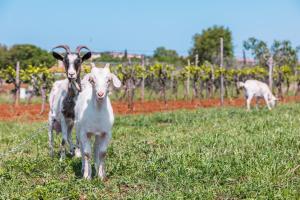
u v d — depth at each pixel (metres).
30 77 29.92
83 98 9.13
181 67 38.84
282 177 8.73
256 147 11.52
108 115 8.88
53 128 11.89
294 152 10.66
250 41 45.41
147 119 19.75
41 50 59.88
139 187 8.86
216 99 36.41
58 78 33.28
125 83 31.14
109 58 46.22
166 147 12.45
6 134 16.64
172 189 8.43
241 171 9.21
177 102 33.59
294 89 44.25
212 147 11.94
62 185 8.59
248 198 7.66
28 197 7.99
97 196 8.23
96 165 9.34
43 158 11.41
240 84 24.92
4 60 58.12
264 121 16.38
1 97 39.88
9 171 10.08
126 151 11.88
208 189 8.21
